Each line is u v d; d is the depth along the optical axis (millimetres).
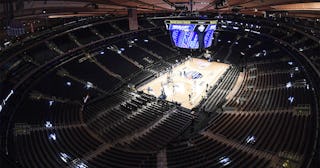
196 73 49438
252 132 28297
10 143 25172
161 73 49281
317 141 22062
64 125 31531
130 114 35719
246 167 23453
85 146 28547
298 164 21562
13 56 37094
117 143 29703
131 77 46875
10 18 30922
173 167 25109
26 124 29266
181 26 36281
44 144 26844
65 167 24344
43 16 40875
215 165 24625
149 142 29922
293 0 39375
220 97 39312
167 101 39094
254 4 49188
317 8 38625
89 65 47188
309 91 31719
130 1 49594
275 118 29344
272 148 24719
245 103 35250
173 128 32625
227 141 28062
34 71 39062
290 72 39406
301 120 27031
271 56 48781
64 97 37750
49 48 45906
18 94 33875
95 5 45500
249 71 46500
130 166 25562
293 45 46188
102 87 42625
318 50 39656
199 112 36219
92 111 36125
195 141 29156
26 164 22891
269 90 36781
